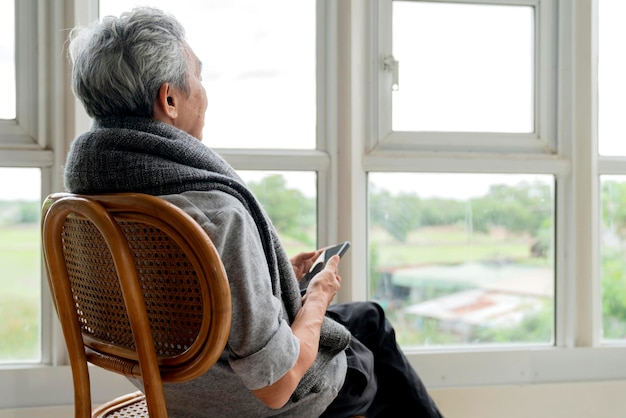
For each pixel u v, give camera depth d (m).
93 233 0.99
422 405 1.33
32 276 1.79
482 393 1.87
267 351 0.93
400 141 1.94
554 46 1.98
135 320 0.92
